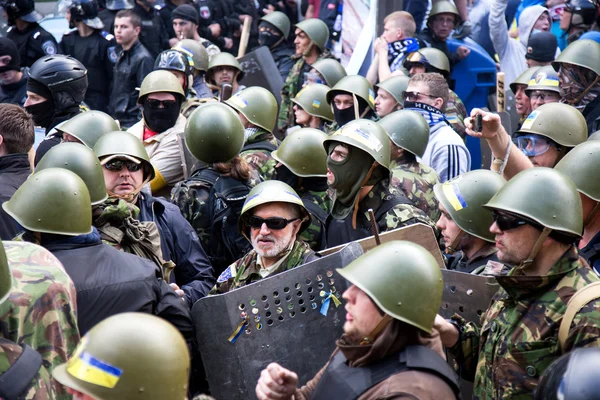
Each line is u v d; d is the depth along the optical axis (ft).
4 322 10.85
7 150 17.06
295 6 44.65
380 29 32.35
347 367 9.70
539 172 11.12
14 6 34.04
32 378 9.89
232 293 13.19
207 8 41.96
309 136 17.93
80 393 8.35
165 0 39.75
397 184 19.06
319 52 34.06
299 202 14.42
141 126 21.89
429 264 9.59
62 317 11.37
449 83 29.76
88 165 14.26
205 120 17.19
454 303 12.98
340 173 15.94
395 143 19.31
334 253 13.08
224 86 27.94
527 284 10.66
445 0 31.81
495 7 33.55
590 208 13.35
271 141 21.56
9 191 16.44
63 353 11.25
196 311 13.33
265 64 33.53
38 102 22.30
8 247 11.55
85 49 34.63
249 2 43.62
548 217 10.79
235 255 16.78
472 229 13.67
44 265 11.48
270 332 13.12
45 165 14.20
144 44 37.52
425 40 31.78
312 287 13.10
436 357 9.49
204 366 13.39
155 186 20.61
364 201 16.08
